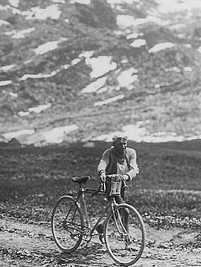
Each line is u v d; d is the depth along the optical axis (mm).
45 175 32594
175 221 18641
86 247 12836
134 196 24688
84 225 12008
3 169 34188
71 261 11562
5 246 13305
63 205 12523
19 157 38312
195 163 35562
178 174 33250
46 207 21562
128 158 12102
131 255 11594
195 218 19516
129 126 45812
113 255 11289
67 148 41500
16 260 11719
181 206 22203
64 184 29422
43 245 13555
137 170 11859
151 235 16578
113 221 12477
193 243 14719
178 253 13156
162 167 34750
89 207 20844
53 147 43062
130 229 14062
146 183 30922
